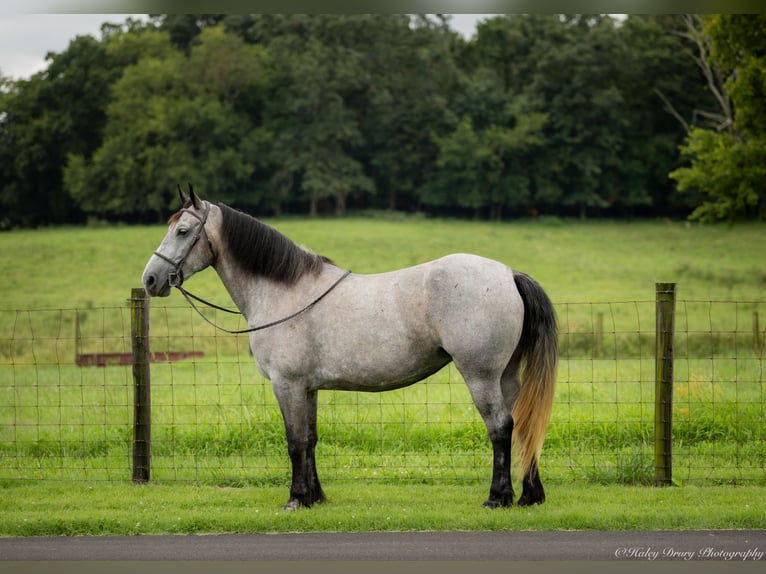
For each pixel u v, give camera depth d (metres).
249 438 9.06
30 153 73.00
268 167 71.81
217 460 8.62
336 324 6.75
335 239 50.66
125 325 25.98
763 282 37.62
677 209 72.38
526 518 6.20
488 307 6.39
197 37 80.25
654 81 69.56
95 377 14.63
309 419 7.12
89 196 70.00
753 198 27.30
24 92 75.50
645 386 12.16
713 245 51.91
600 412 9.88
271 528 6.20
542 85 73.00
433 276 6.55
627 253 48.88
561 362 15.53
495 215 72.75
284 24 77.44
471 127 70.31
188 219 7.06
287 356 6.81
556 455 8.50
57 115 74.25
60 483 7.86
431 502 6.91
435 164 71.31
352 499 7.09
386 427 9.25
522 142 68.69
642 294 31.33
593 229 61.84
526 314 6.66
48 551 5.75
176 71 72.88
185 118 68.75
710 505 6.54
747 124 27.22
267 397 10.98
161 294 7.06
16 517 6.43
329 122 70.06
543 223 67.25
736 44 26.70
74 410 10.95
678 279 38.78
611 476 7.65
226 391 11.58
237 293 7.17
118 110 71.50
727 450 8.51
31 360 17.86
